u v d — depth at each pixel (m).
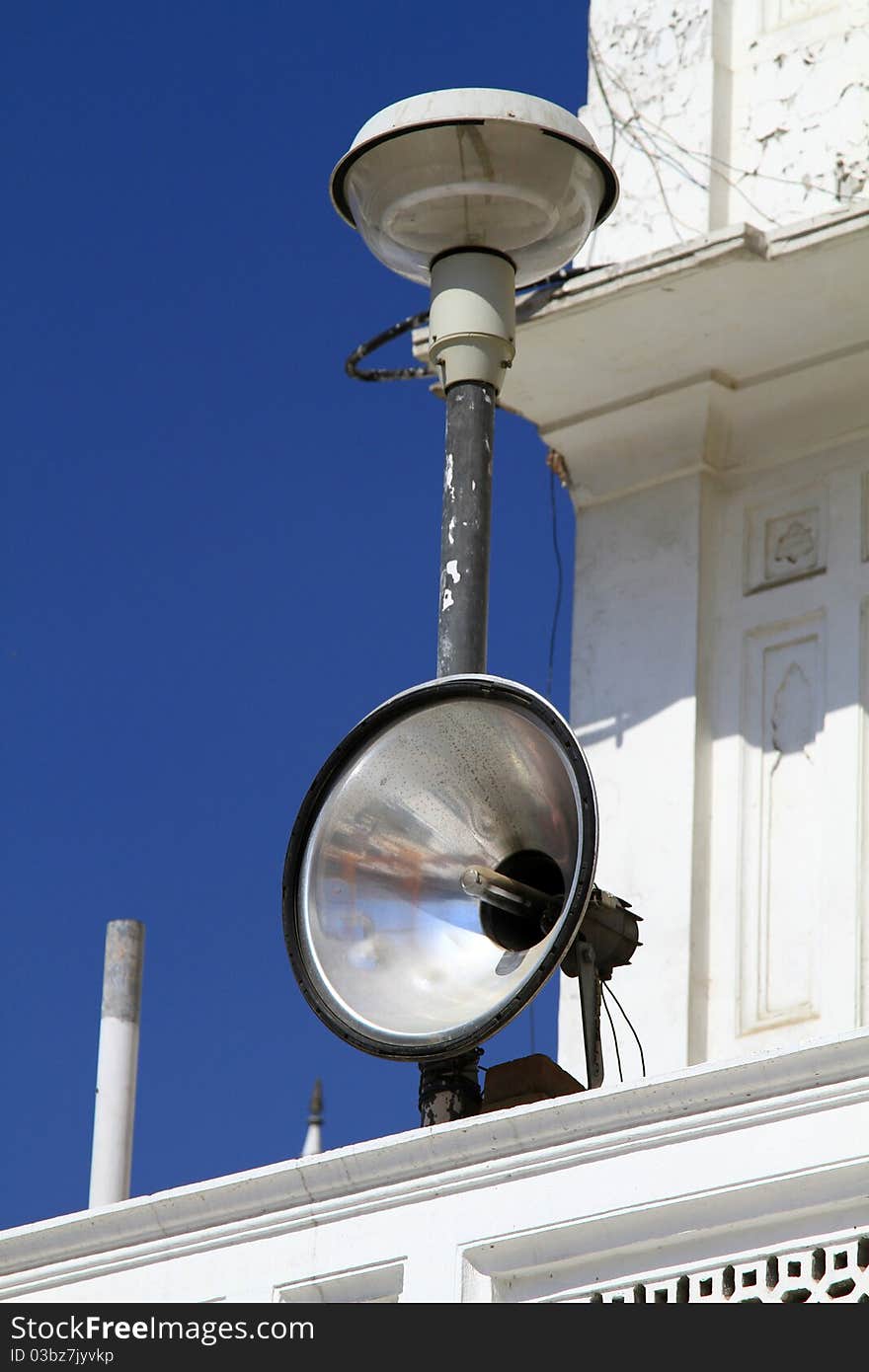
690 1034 12.57
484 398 10.02
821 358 13.07
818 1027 12.36
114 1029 11.04
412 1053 8.44
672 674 13.30
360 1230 7.97
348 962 8.80
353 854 9.01
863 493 13.12
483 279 10.11
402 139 9.91
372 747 9.06
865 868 12.52
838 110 13.05
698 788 13.05
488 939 8.93
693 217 13.16
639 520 13.66
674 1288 7.48
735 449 13.55
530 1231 7.63
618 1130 7.58
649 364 13.27
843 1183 7.19
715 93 13.34
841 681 12.89
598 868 13.16
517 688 8.81
